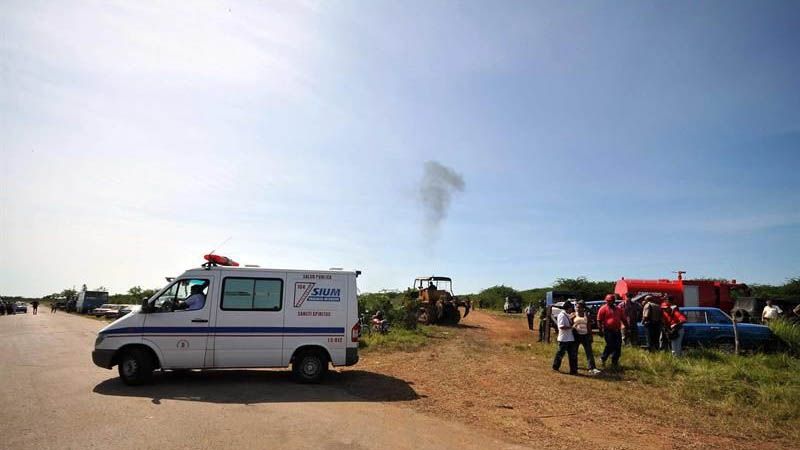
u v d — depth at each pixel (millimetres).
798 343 13688
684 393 9172
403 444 6039
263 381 10000
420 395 9070
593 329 20281
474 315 36719
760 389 9102
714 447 6410
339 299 10391
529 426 7172
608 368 11766
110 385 9258
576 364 11438
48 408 7273
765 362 11797
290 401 8211
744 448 6391
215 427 6457
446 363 12805
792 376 10039
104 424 6465
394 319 22312
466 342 17719
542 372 11586
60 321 35344
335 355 10086
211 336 9664
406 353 14562
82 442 5691
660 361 11672
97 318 41469
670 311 12766
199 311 9711
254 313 9914
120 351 9375
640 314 15234
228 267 10047
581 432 6930
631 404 8555
